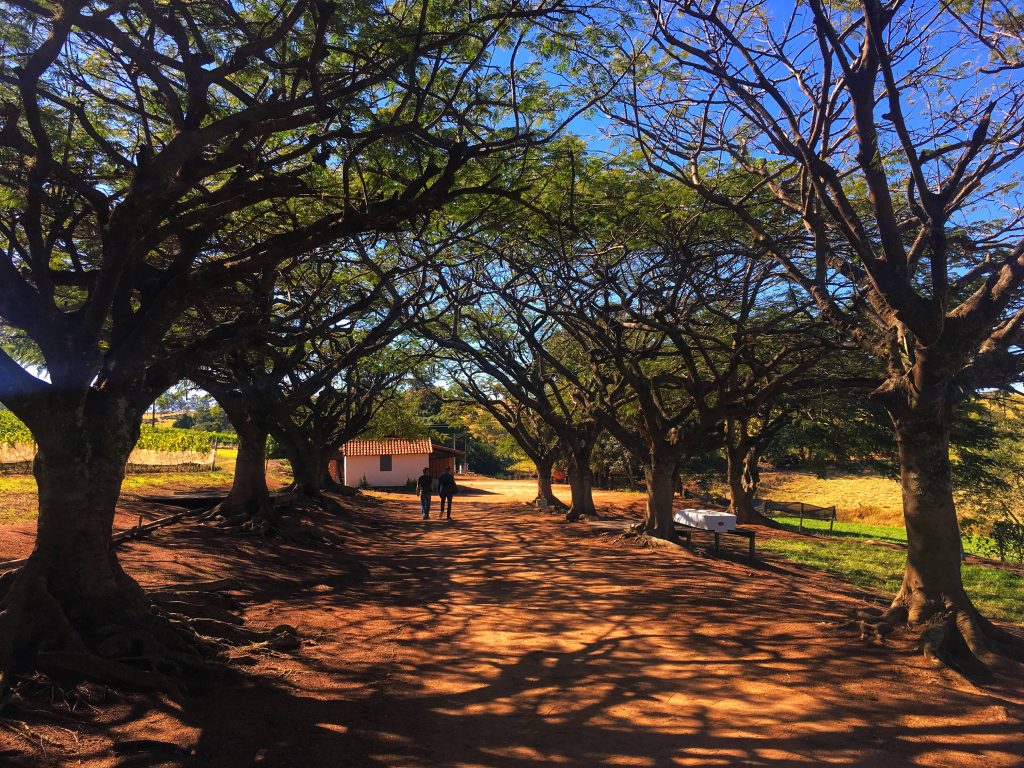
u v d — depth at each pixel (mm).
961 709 4945
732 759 4066
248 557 11242
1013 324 6887
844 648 6531
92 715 4371
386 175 8242
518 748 4199
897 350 7383
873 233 10508
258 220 10148
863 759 4082
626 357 12961
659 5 7078
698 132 9664
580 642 6797
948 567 6797
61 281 6707
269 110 5824
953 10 7117
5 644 4691
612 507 25859
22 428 23297
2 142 5684
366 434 33656
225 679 5266
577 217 10328
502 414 26250
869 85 6309
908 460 7059
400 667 5934
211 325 9906
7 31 6344
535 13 6430
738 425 23516
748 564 12836
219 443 56469
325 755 3998
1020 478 19828
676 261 10477
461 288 13016
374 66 6566
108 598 5555
